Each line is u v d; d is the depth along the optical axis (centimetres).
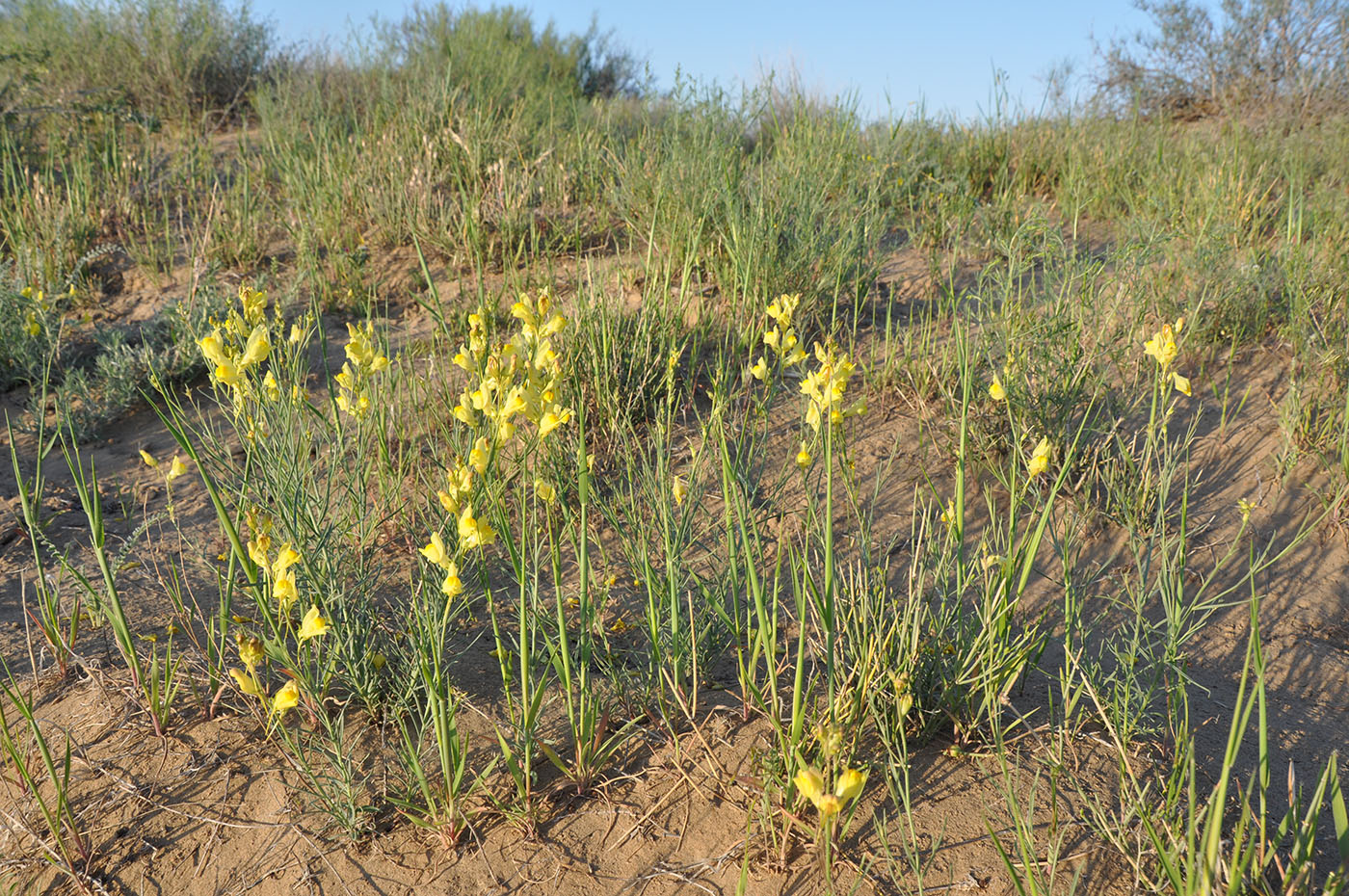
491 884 177
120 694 222
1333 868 173
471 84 738
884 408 370
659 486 256
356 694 217
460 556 169
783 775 189
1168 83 984
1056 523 300
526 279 463
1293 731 219
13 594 267
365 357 233
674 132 551
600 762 203
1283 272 412
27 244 522
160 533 306
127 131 751
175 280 523
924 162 581
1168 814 176
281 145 655
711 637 236
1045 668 240
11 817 192
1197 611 266
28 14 820
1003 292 360
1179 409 359
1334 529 293
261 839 187
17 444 377
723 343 393
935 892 170
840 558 281
